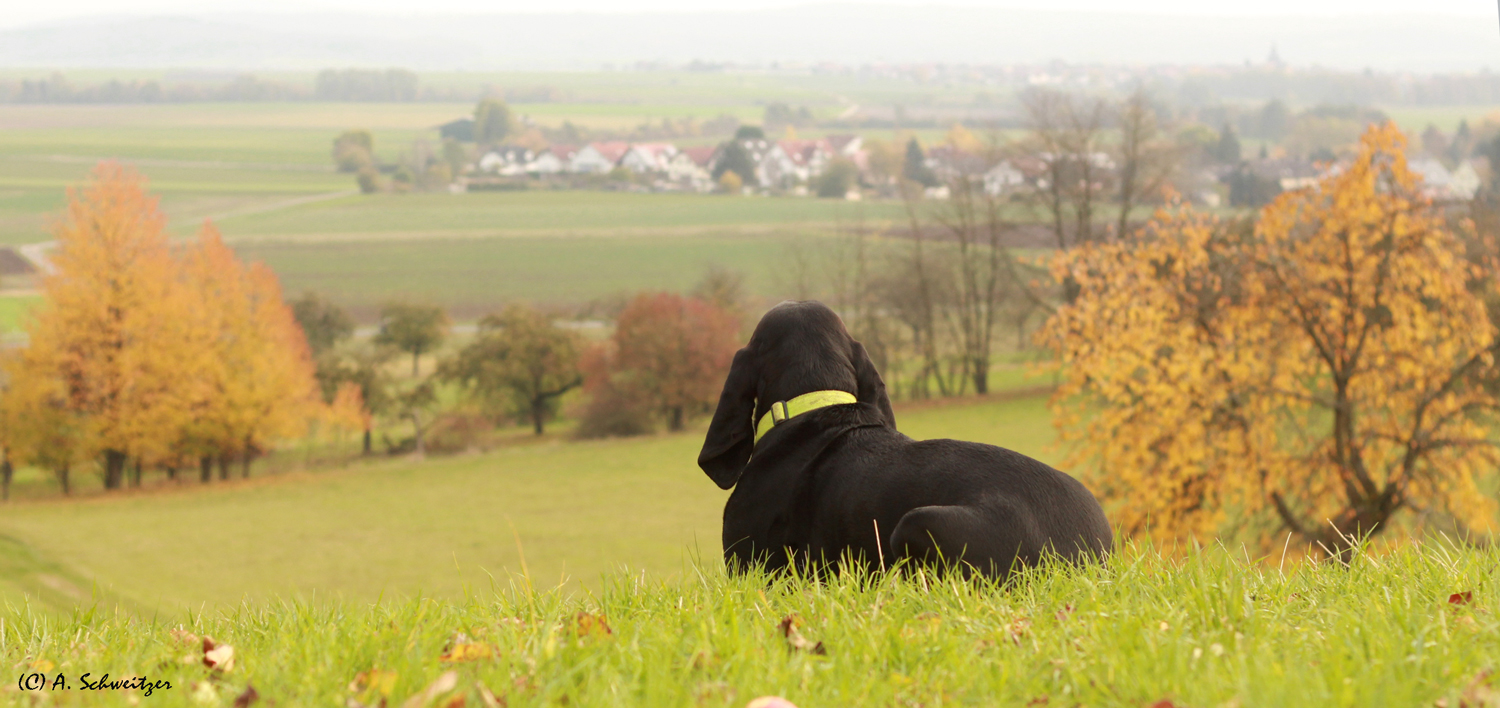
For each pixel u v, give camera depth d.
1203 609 3.20
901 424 55.56
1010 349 64.44
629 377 68.25
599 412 68.19
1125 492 19.70
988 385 68.81
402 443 69.50
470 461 60.34
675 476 52.34
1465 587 3.56
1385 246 18.80
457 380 70.25
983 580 3.43
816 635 3.17
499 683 2.67
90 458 58.97
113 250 58.47
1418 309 18.66
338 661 3.04
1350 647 2.71
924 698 2.60
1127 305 19.67
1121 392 19.17
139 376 59.12
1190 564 3.80
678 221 142.25
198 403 61.31
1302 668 2.58
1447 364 18.48
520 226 142.50
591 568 36.84
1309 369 19.91
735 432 4.43
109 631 4.02
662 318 67.81
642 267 107.81
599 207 162.88
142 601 33.69
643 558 38.03
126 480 65.06
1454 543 4.48
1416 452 18.19
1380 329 19.20
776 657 2.79
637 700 2.54
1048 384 67.38
